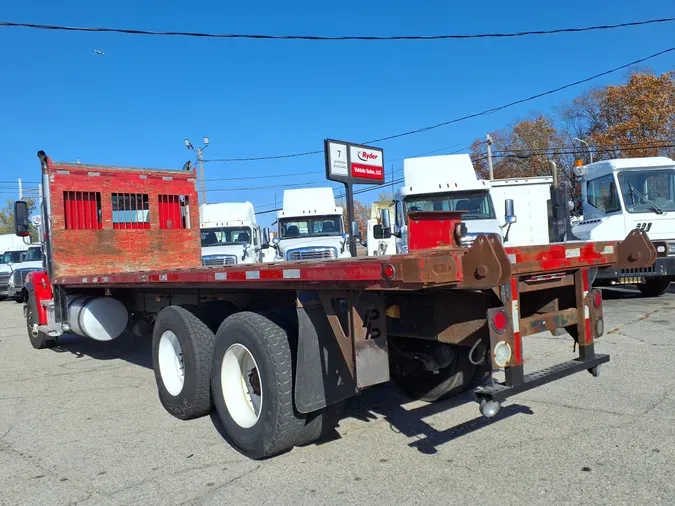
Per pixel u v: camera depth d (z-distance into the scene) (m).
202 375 5.17
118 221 9.12
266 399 4.14
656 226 11.95
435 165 12.08
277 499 3.62
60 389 6.86
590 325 4.44
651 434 4.45
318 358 4.04
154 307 7.41
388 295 4.26
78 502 3.72
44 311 9.28
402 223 11.93
